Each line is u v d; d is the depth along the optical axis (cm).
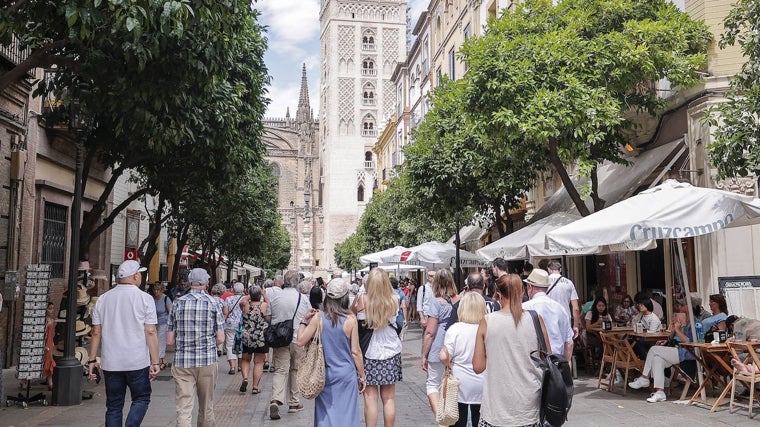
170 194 1633
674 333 1012
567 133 1199
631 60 1188
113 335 671
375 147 6347
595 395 1034
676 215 895
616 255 1666
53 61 903
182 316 711
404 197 2928
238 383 1289
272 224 3459
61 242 1711
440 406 609
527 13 1441
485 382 488
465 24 3178
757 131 923
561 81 1204
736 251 1192
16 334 1414
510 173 1667
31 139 1465
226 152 1306
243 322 1162
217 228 2833
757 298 1138
